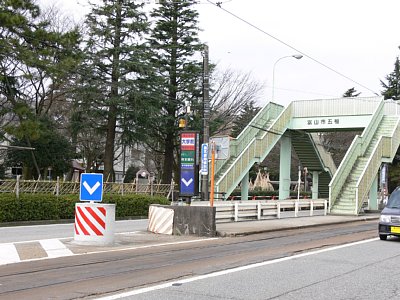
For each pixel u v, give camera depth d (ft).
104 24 113.80
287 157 129.59
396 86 215.92
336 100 122.62
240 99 152.76
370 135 111.96
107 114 114.11
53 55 98.73
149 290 26.76
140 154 201.57
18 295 25.03
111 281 28.91
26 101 110.63
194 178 71.87
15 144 123.13
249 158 107.96
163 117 122.31
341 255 41.39
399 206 53.72
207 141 80.53
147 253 40.83
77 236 45.16
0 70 103.30
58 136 132.26
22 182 74.84
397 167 189.88
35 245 43.91
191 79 128.77
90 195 46.32
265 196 147.33
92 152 158.92
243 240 51.98
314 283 29.43
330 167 148.25
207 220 54.70
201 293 26.22
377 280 30.58
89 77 111.75
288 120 125.59
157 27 128.88
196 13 130.31
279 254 41.45
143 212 89.61
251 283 29.07
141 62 114.32
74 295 25.16
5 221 68.18
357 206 94.32
